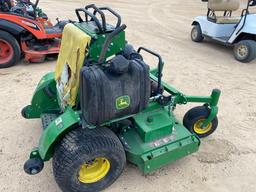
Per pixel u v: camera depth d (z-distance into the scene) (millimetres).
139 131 3369
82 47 2801
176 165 3717
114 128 3428
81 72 2701
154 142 3365
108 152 3031
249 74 6426
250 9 12398
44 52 6199
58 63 3502
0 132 4148
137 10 11695
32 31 6000
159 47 7832
